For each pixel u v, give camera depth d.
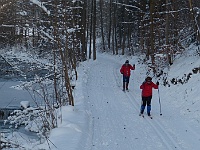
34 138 10.23
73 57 19.89
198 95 12.71
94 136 8.91
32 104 14.77
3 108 14.76
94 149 7.75
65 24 10.41
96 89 17.66
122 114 11.88
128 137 8.95
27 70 10.45
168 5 19.28
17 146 7.50
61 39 10.87
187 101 13.00
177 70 17.09
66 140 8.01
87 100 14.32
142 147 8.09
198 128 9.79
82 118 10.51
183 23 20.00
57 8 9.87
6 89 18.67
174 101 13.96
